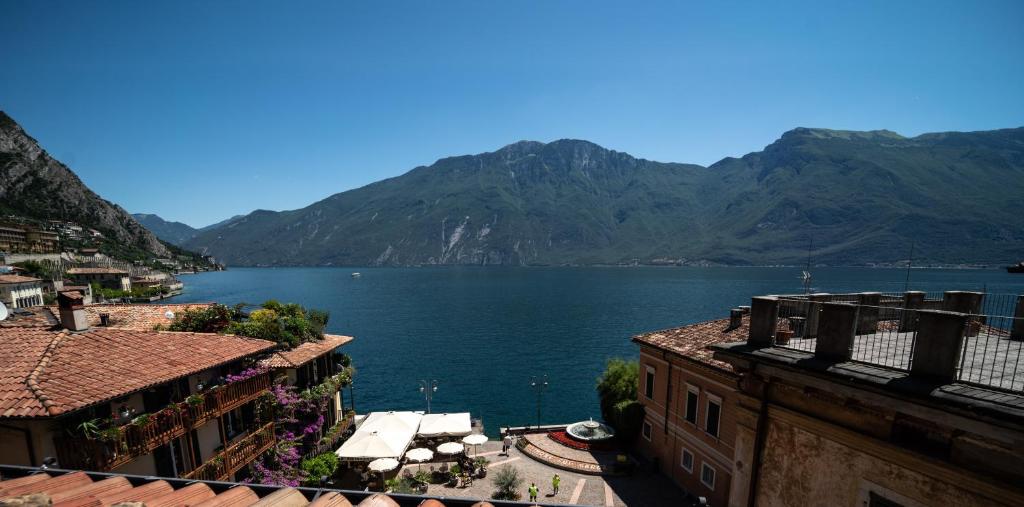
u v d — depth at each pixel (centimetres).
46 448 1312
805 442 782
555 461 3130
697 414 2561
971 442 580
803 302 947
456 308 14612
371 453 2844
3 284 6297
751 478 872
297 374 2670
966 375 693
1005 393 560
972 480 574
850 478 716
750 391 880
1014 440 524
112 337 1830
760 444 863
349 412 3428
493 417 5162
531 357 7862
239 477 2045
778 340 934
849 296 1053
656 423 2986
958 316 596
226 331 2566
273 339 2664
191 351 1906
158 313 2991
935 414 595
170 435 1622
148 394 1678
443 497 609
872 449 684
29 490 630
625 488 2748
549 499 2641
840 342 736
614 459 3136
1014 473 542
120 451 1434
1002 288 16912
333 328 10925
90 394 1395
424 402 5647
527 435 3681
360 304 15862
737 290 19812
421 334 10044
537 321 11744
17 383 1375
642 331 10225
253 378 2114
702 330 2866
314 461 2550
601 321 11700
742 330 2628
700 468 2542
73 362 1556
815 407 773
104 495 629
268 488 649
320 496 596
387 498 595
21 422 1286
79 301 1823
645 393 3111
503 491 2755
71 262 15312
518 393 5953
